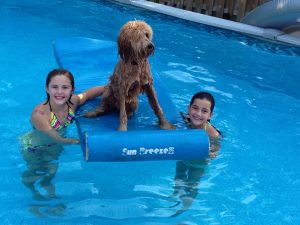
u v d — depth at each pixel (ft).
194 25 13.43
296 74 10.76
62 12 14.03
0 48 10.96
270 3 12.72
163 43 12.04
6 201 6.05
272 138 8.09
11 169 6.63
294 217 6.24
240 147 7.70
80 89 7.44
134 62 5.90
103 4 14.94
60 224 5.71
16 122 7.86
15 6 14.32
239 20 13.84
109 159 6.04
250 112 8.89
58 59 8.68
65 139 6.86
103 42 9.46
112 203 6.15
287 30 12.80
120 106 6.28
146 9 14.43
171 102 7.41
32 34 12.06
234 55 11.62
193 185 6.63
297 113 9.03
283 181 6.97
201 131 6.34
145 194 6.37
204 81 10.00
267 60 11.46
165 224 5.86
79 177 6.59
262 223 6.07
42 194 6.21
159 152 6.12
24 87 9.16
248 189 6.70
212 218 6.06
